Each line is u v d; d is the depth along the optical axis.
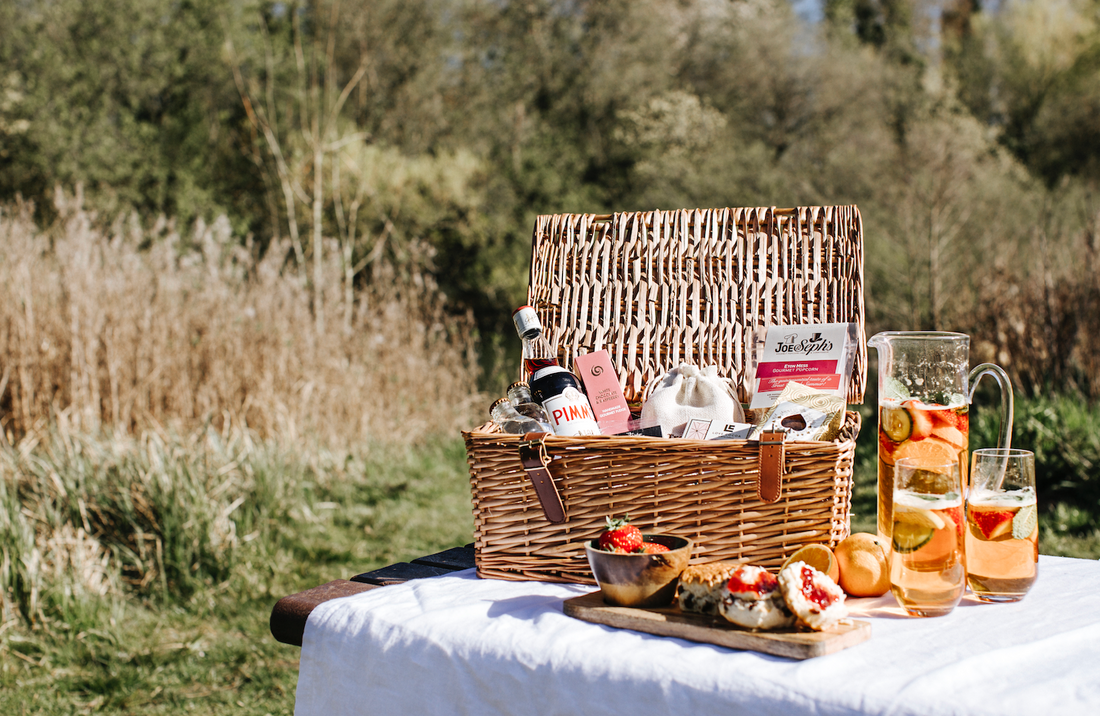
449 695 0.97
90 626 2.93
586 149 16.00
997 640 0.90
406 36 14.61
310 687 1.08
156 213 12.66
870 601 1.07
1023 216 9.80
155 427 4.17
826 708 0.77
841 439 1.19
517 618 1.02
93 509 3.39
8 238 4.74
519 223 13.85
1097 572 1.18
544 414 1.34
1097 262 5.30
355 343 5.68
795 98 16.11
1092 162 14.59
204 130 13.69
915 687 0.78
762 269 1.52
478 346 7.74
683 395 1.36
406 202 12.50
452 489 4.95
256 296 5.19
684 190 13.86
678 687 0.84
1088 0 15.80
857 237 1.48
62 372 4.29
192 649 2.89
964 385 1.11
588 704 0.88
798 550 1.12
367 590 1.22
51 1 13.40
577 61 16.69
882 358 1.14
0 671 2.66
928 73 15.92
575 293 1.59
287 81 13.30
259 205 12.80
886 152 12.00
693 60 17.22
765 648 0.88
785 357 1.32
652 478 1.14
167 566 3.31
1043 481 4.16
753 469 1.11
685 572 0.99
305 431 4.83
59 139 12.33
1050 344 5.30
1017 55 16.03
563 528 1.19
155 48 13.52
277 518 3.92
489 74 16.50
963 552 1.00
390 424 5.57
